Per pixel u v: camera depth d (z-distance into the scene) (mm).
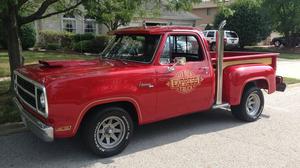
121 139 5266
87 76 4730
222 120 7250
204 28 42781
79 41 23797
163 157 5219
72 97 4605
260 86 7402
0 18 7996
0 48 22438
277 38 35969
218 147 5672
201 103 6180
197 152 5438
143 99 5309
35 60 16547
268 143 5891
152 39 5660
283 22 32031
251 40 33406
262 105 7363
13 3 6785
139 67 5328
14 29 8078
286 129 6703
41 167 4809
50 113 4500
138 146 5645
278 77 7766
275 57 7656
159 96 5504
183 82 5789
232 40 31016
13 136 5973
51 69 5125
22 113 5246
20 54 8320
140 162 5027
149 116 5480
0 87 9633
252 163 5047
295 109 8398
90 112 4961
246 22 33062
